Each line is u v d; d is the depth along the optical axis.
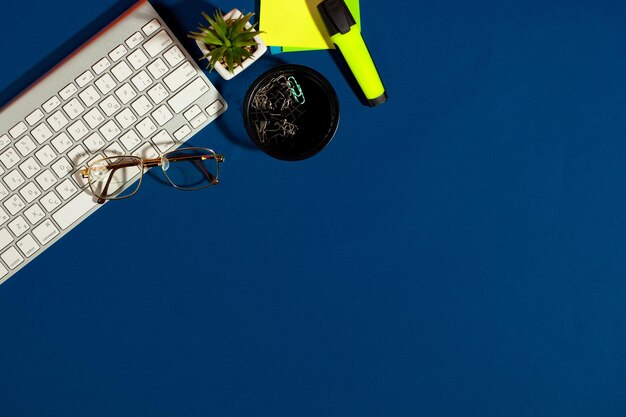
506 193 0.78
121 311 0.78
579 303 0.80
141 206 0.76
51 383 0.79
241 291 0.78
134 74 0.70
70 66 0.69
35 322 0.77
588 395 0.81
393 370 0.80
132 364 0.79
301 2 0.71
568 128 0.77
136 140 0.71
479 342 0.80
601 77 0.76
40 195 0.72
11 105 0.70
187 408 0.80
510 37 0.75
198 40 0.64
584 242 0.79
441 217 0.78
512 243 0.79
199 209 0.76
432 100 0.76
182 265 0.77
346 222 0.77
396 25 0.74
